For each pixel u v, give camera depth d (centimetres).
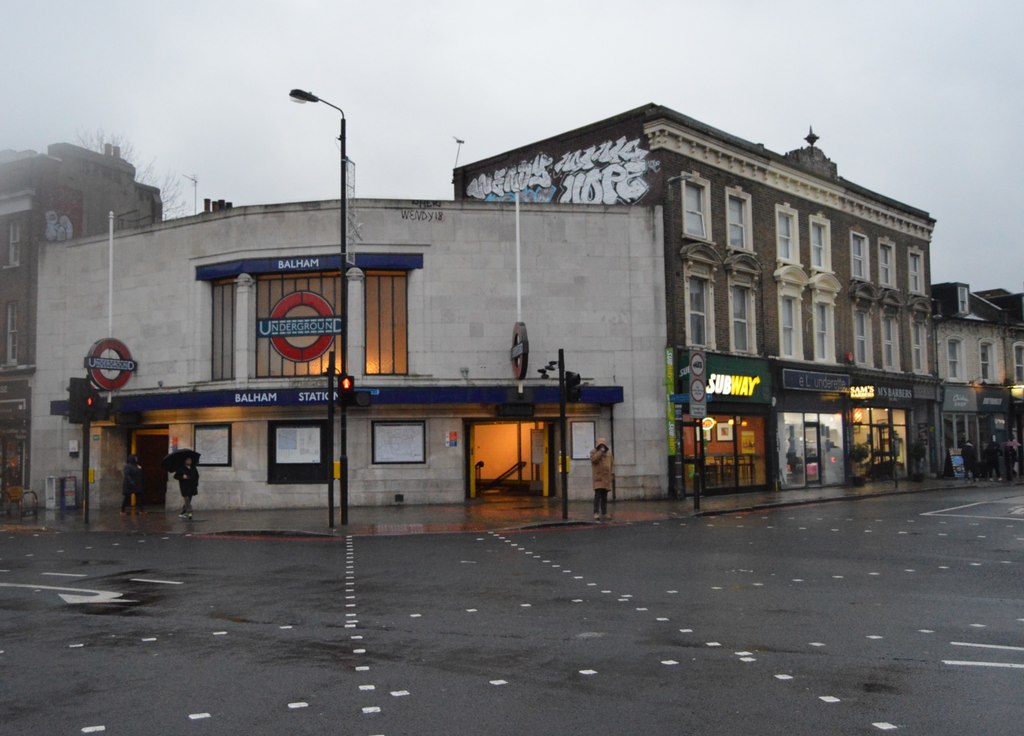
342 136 2170
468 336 2691
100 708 677
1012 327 4712
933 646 840
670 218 2845
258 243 2702
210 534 2038
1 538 2069
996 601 1066
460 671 766
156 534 2078
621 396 2708
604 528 2030
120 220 3697
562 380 2189
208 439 2722
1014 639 867
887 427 3891
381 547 1711
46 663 820
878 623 944
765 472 3192
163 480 3078
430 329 2678
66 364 3047
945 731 599
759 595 1116
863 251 3838
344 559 1530
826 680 725
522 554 1555
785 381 3216
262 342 2723
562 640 877
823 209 3594
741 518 2211
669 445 2758
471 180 3503
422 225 2700
